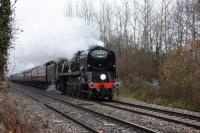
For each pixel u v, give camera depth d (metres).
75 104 23.62
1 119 11.68
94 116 17.98
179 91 26.89
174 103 25.23
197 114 19.70
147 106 23.75
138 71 44.47
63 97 31.19
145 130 13.23
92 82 27.72
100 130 13.70
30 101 26.16
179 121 15.49
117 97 31.67
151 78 42.66
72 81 32.50
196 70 26.78
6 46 17.20
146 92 31.08
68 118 17.02
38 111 19.75
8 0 16.00
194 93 24.92
